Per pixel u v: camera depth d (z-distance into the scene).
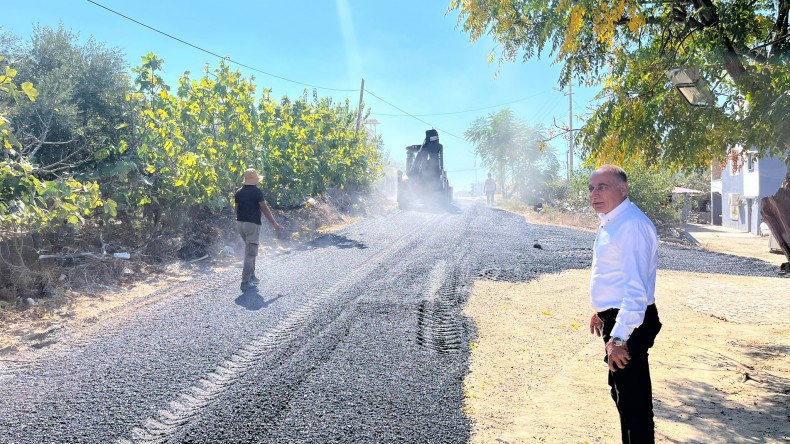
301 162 16.31
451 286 8.83
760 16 5.62
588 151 6.17
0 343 5.77
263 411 4.18
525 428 4.02
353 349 5.68
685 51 5.83
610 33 5.54
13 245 8.18
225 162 13.36
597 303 2.98
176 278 9.16
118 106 11.82
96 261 8.98
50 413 4.11
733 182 34.34
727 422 4.07
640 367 2.88
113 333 6.08
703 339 6.46
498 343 6.14
